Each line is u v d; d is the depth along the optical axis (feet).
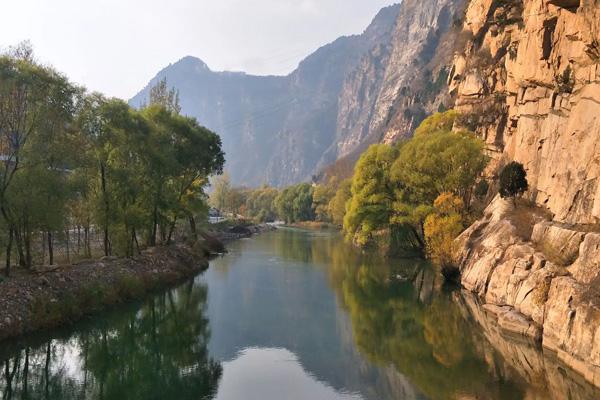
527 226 128.88
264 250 278.26
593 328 73.97
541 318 95.91
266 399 78.48
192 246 229.86
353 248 282.77
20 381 87.35
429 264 210.79
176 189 204.85
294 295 155.12
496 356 95.40
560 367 82.89
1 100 105.40
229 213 596.29
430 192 205.16
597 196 91.56
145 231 199.72
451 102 315.58
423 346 103.45
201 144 209.67
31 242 131.13
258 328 119.34
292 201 575.79
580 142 107.65
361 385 83.30
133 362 96.99
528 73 151.02
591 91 106.11
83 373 91.40
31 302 103.45
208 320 126.41
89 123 136.67
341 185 398.62
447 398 76.28
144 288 148.05
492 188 195.52
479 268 138.00
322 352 101.40
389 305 140.56
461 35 298.76
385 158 236.43
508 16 207.62
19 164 112.57
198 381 86.43
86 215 147.64
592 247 82.99
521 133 160.76
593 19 101.30
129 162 156.35
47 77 112.98
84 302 117.80
